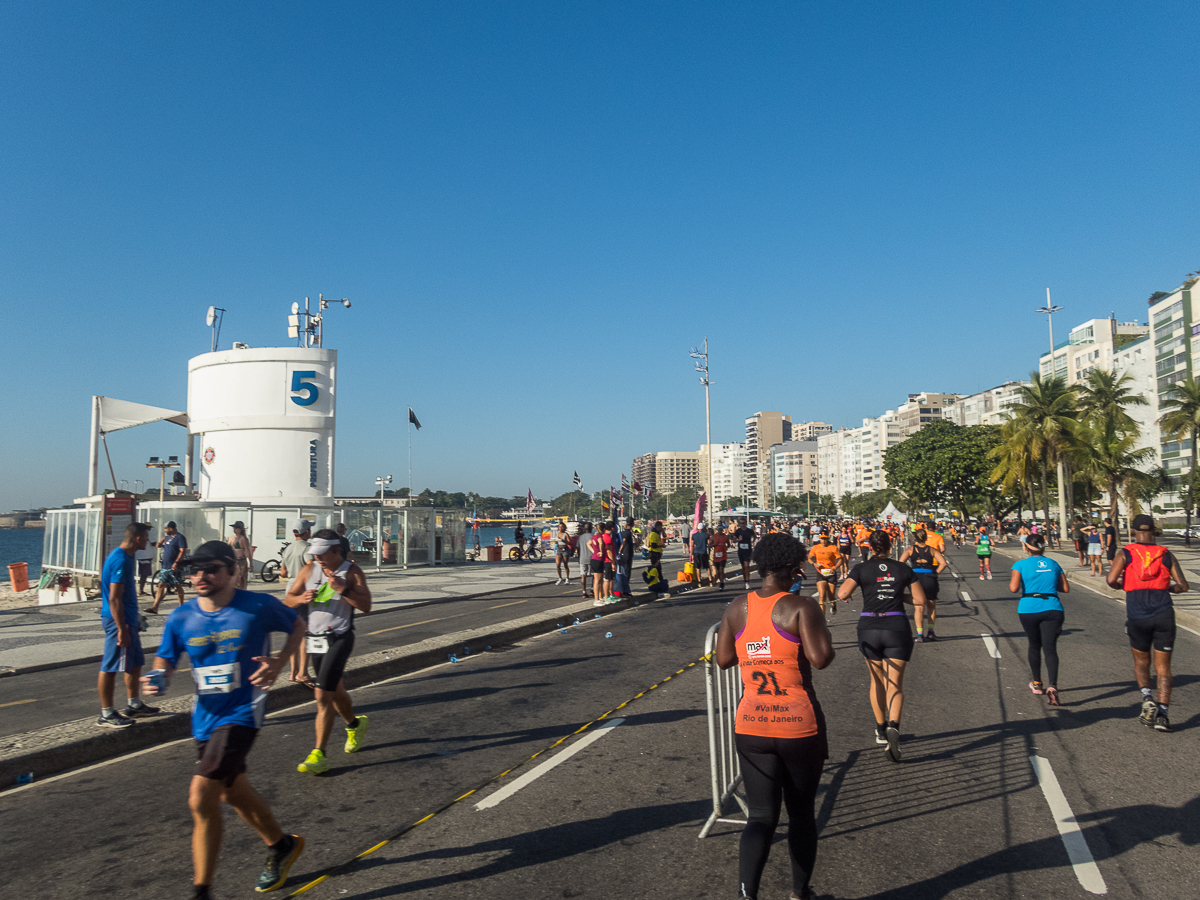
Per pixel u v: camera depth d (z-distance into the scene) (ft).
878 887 12.85
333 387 97.25
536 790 17.69
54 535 78.74
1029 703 25.53
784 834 15.19
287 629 13.47
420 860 14.03
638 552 126.62
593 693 28.07
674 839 14.84
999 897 12.47
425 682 30.86
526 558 127.24
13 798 17.84
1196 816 15.72
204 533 80.94
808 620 11.43
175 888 13.15
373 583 76.38
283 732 23.32
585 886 12.95
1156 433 275.18
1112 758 19.58
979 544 80.64
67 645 39.40
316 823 15.88
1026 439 159.94
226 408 95.14
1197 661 33.24
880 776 18.45
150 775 19.53
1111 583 23.39
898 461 265.13
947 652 35.40
